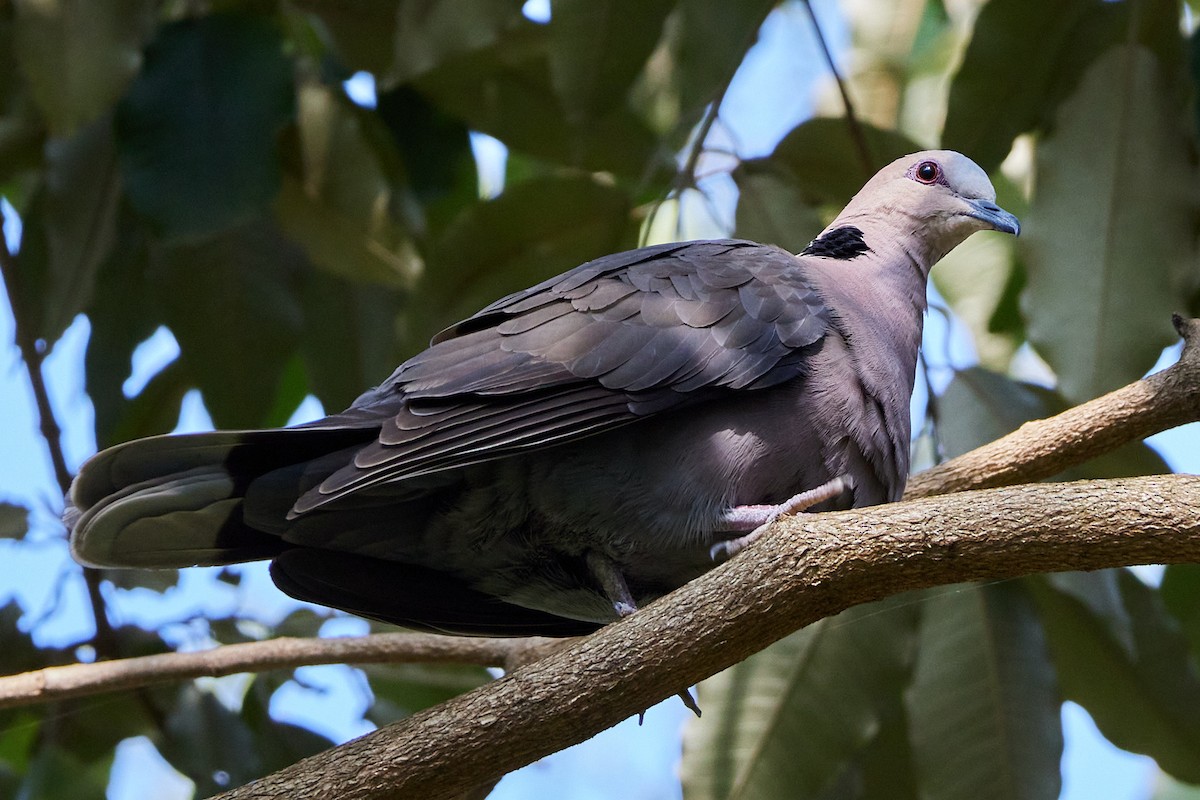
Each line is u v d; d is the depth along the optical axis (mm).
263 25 9562
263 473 7176
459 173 10977
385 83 9484
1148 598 9031
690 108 9109
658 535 7418
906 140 9688
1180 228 8664
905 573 5973
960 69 9391
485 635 8203
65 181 9867
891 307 8523
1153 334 8523
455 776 6152
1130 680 9156
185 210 9281
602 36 9008
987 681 8750
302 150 10117
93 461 7039
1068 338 8594
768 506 7383
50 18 9031
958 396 8992
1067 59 9258
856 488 7676
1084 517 5777
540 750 6164
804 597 6047
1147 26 9156
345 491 6699
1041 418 8914
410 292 10141
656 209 9070
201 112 9391
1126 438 7562
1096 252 8688
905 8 12516
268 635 10102
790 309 7656
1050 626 9344
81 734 10172
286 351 10375
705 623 6074
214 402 10414
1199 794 12008
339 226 10148
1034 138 10352
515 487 7426
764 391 7539
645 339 7402
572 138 10461
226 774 9734
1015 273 10805
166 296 10320
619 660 6082
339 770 6168
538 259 9609
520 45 10336
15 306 9969
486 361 7289
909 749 9578
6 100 10539
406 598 8031
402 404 7145
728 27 8992
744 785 8633
